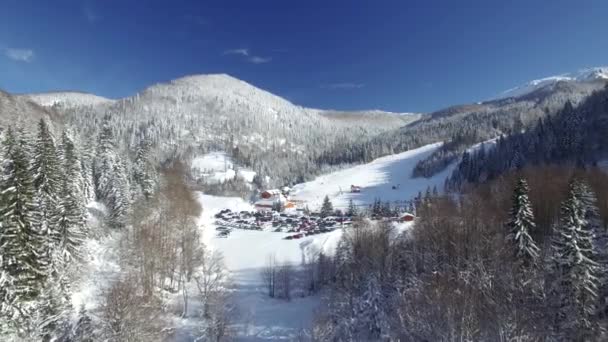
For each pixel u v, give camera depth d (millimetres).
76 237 71625
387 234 95562
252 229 150750
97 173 127000
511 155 192125
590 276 52312
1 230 52750
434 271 66375
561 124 195000
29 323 51594
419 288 62625
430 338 53062
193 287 87438
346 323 66188
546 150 178875
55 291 58406
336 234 125000
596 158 161125
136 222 99875
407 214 140500
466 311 51188
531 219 63125
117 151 145375
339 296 76688
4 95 168500
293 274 100312
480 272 60094
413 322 56438
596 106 194750
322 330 66312
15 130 111000
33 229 56125
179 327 70438
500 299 54125
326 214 182000
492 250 66500
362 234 94438
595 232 69000
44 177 74812
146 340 55094
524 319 50844
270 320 77125
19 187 55344
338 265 90438
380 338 61594
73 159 103875
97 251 87375
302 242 124000
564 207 57719
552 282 58281
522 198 63406
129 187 123125
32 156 79500
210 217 171000
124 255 86688
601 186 100438
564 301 53938
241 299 86250
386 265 79938
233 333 69750
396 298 67938
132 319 53938
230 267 105875
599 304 54156
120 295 56781
